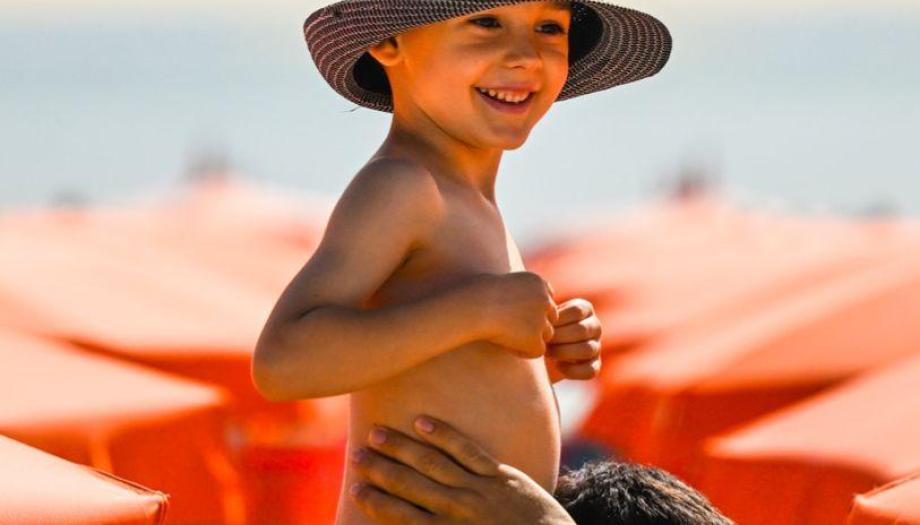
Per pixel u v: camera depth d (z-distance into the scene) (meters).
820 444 8.29
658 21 5.68
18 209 14.80
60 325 10.23
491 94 5.08
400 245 4.95
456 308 4.79
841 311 10.81
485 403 5.01
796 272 13.31
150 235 14.62
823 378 10.25
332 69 5.47
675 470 10.56
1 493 5.03
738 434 8.91
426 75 5.12
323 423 12.03
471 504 4.86
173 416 8.54
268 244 15.23
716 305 13.05
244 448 10.98
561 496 5.51
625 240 16.38
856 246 13.77
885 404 8.71
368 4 5.11
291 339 4.70
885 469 7.85
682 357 11.26
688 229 16.48
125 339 10.41
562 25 5.18
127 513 5.15
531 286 4.85
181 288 11.89
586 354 5.53
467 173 5.27
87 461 8.09
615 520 5.41
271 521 11.43
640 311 13.46
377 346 4.70
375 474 4.96
